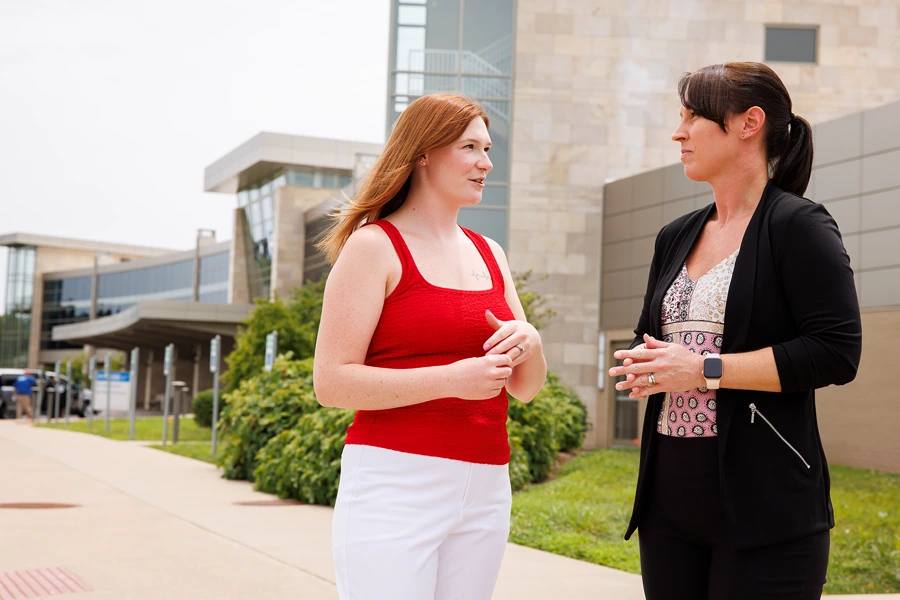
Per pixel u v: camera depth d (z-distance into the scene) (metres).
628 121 17.94
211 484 10.32
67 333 60.16
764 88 2.15
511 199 17.72
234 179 46.44
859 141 13.25
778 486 2.00
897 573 5.46
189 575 5.18
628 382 2.05
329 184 43.91
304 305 22.59
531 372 2.25
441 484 2.08
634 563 5.58
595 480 10.61
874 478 11.24
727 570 2.04
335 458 8.49
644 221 16.80
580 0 18.00
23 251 84.19
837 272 1.98
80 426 26.00
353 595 2.10
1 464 12.59
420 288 2.14
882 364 12.48
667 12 18.05
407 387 2.01
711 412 2.09
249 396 11.09
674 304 2.22
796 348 1.96
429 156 2.24
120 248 87.06
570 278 17.70
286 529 6.94
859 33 17.98
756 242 2.08
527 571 5.37
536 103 17.88
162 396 50.22
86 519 7.38
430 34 18.03
